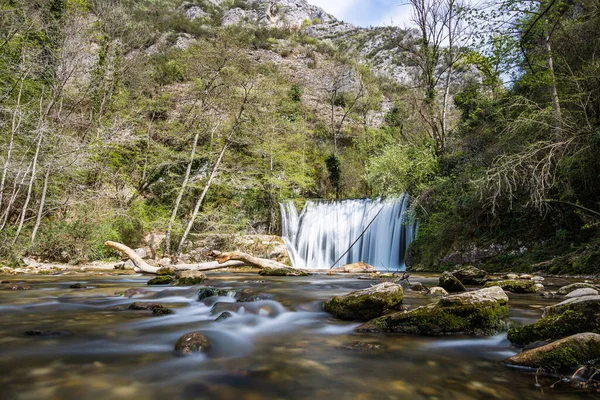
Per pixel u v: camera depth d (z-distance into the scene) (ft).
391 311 12.66
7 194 42.42
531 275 28.81
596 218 29.35
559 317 8.80
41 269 37.32
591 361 6.82
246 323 12.16
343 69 142.41
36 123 41.47
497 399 5.94
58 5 50.70
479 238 39.96
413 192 54.70
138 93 71.92
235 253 35.76
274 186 69.15
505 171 29.81
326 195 83.05
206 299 16.71
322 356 8.46
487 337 10.06
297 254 64.85
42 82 46.60
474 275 23.94
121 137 55.42
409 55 78.54
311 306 14.61
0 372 7.21
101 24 59.16
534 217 36.22
